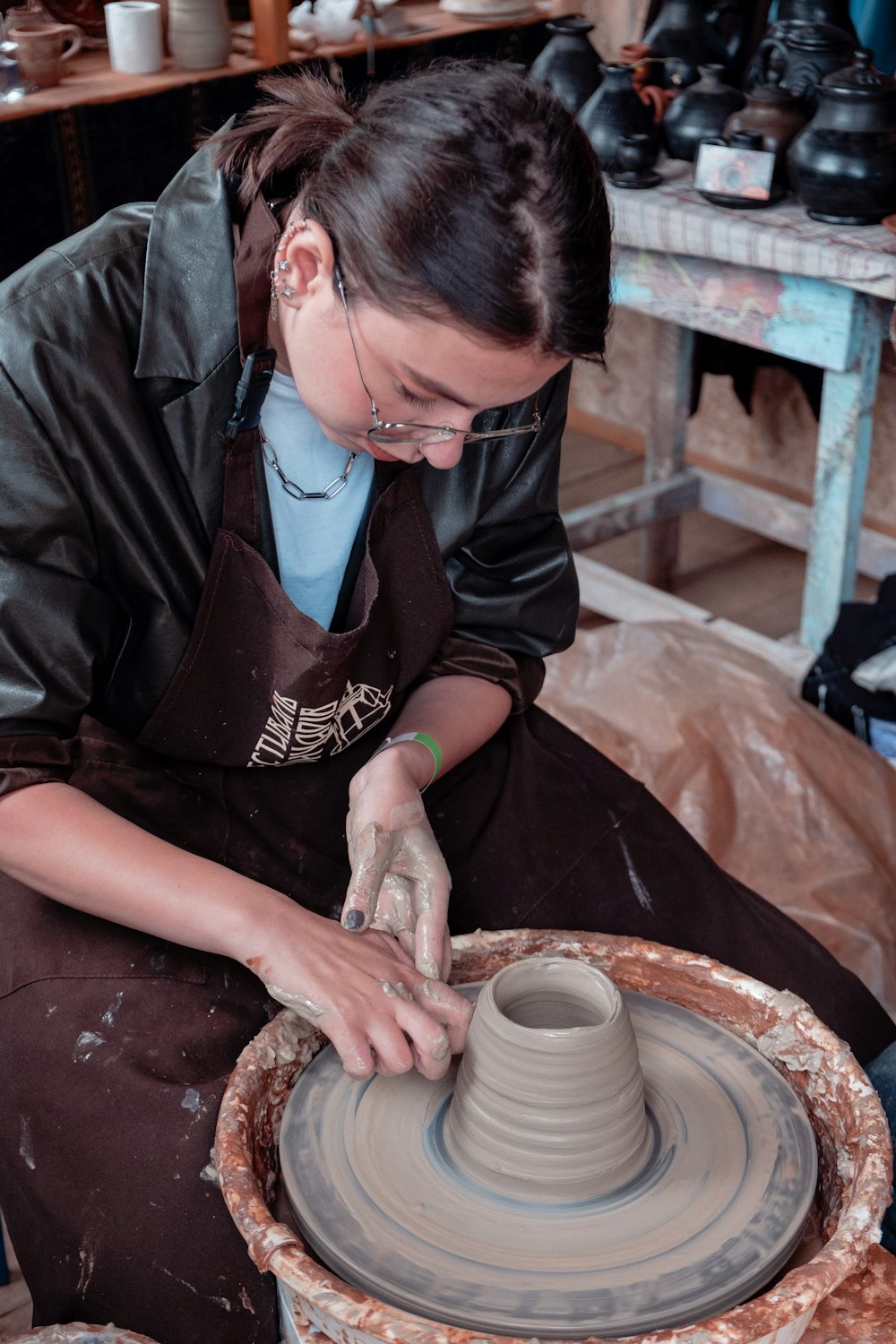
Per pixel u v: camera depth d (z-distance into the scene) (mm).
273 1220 986
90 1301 1180
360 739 1540
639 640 2496
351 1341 958
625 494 3211
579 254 1022
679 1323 974
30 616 1231
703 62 2857
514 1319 966
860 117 2289
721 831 2176
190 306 1249
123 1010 1248
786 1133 1145
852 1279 1098
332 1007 1154
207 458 1286
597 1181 1089
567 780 1564
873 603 2525
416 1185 1102
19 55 2795
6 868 1273
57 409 1211
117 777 1382
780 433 3668
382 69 3336
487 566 1547
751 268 2438
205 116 3010
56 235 2832
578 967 1160
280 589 1285
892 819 2213
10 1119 1229
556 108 1054
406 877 1308
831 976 1465
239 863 1398
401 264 1030
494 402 1117
